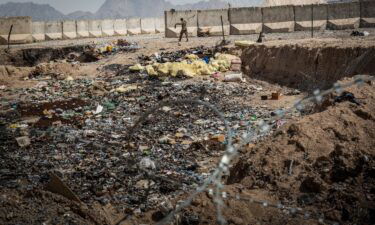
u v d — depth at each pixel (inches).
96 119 574.6
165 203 280.1
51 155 435.2
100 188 342.6
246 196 270.1
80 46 1175.0
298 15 1267.2
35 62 1123.9
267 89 727.1
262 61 827.4
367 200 246.2
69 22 1555.1
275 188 277.7
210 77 819.4
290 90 704.4
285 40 912.3
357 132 317.7
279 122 500.7
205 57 946.1
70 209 293.3
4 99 733.3
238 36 1237.1
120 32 1690.5
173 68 835.4
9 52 1107.3
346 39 817.5
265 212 252.2
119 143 465.4
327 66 676.1
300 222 236.7
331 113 350.6
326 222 234.5
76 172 384.5
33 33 1450.5
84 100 690.8
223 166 169.5
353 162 280.7
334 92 415.8
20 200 299.6
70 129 530.3
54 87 816.9
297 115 537.6
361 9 1197.1
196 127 520.1
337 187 261.9
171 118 564.4
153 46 1120.2
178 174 369.7
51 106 658.8
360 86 416.5
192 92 710.5
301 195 264.8
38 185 353.4
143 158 401.1
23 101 711.7
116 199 325.4
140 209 304.5
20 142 468.8
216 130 503.5
